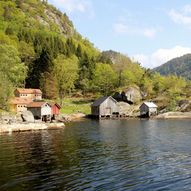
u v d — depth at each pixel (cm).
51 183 2925
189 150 4722
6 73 11588
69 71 15550
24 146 5181
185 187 2772
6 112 9944
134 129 8225
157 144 5381
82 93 18100
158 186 2806
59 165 3681
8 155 4353
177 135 6769
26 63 18225
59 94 16225
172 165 3644
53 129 8225
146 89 17588
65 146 5178
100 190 2700
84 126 9194
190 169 3438
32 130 7906
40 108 10888
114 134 7006
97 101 14375
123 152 4562
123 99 16388
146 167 3547
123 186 2812
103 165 3662
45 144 5409
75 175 3200
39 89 15312
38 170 3431
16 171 3397
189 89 17988
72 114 13488
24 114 9688
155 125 9538
